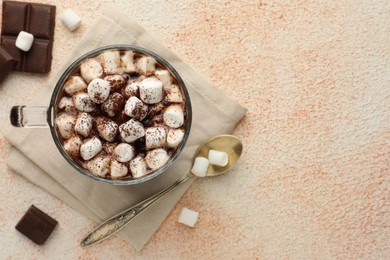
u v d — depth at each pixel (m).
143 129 0.36
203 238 0.43
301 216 0.43
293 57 0.43
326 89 0.43
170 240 0.43
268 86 0.43
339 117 0.43
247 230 0.43
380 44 0.43
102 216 0.42
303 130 0.43
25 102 0.42
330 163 0.43
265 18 0.43
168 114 0.37
